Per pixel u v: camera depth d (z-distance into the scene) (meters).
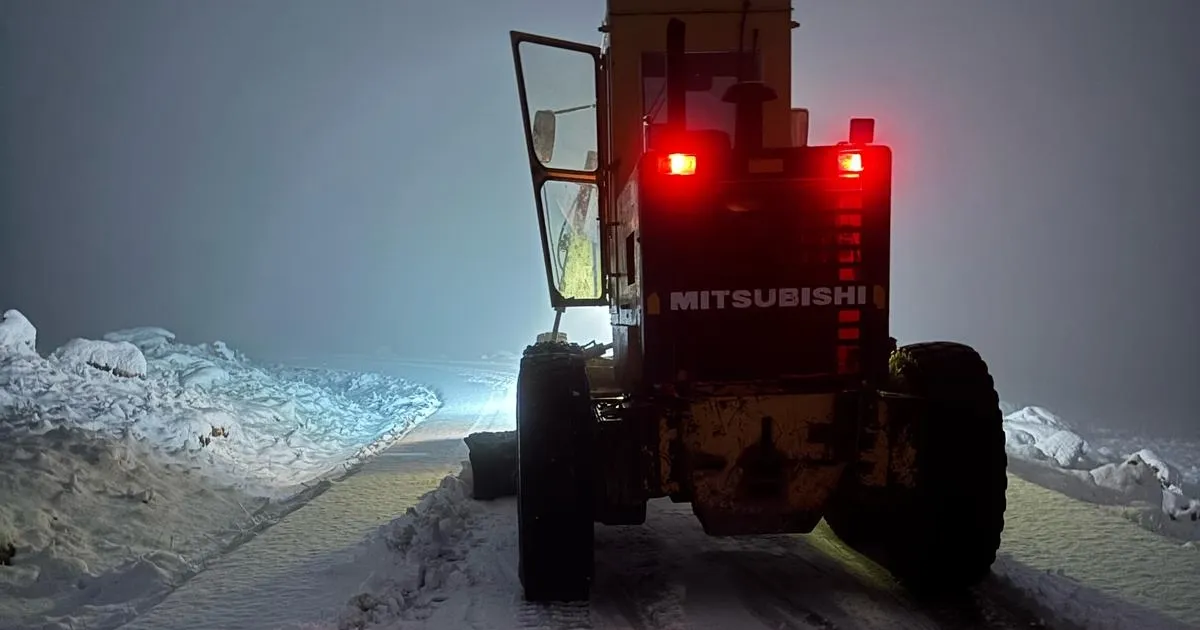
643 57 6.83
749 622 4.90
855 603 5.20
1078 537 6.38
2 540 6.15
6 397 9.81
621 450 5.05
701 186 5.04
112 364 12.65
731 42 6.82
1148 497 7.91
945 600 5.20
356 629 4.81
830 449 5.05
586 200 7.40
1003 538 6.36
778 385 5.07
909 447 5.11
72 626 5.15
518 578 5.58
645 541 6.68
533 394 5.01
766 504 5.06
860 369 5.09
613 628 4.82
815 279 5.07
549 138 7.19
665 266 5.05
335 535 6.80
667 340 5.05
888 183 5.10
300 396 15.87
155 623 5.02
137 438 9.07
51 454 7.69
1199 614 4.86
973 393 5.12
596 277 7.41
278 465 10.70
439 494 7.56
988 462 5.10
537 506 4.94
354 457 11.02
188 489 8.30
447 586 5.52
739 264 5.07
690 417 5.00
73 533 6.69
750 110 5.07
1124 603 5.04
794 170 5.05
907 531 5.29
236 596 5.43
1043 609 4.99
